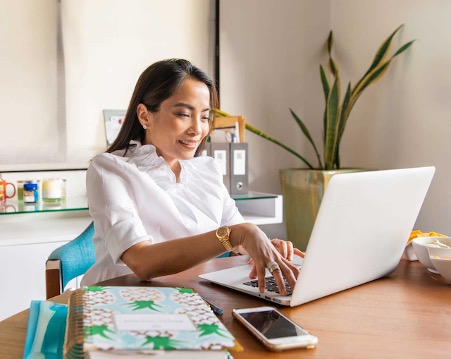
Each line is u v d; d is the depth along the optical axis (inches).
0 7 94.1
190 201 60.2
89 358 24.9
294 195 109.3
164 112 53.8
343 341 31.8
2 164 95.8
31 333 32.5
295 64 122.0
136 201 54.8
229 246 42.9
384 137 112.0
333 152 110.1
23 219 97.5
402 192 41.8
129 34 104.6
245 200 109.7
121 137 58.5
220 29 113.3
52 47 98.2
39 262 83.4
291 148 123.5
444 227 99.8
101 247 54.6
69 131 100.3
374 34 113.7
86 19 100.7
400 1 107.0
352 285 42.7
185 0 109.0
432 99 101.0
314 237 35.5
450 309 38.2
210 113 58.1
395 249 45.6
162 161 57.6
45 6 97.3
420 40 103.1
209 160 64.2
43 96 98.0
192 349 25.7
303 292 37.7
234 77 115.6
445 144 98.9
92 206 51.8
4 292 81.4
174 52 108.9
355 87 108.7
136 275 46.4
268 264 40.1
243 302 39.3
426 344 31.5
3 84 95.1
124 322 27.9
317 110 125.0
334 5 124.0
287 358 29.2
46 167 98.9
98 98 102.4
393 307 38.4
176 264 43.8
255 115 118.7
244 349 30.3
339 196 35.5
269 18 118.3
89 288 33.8
